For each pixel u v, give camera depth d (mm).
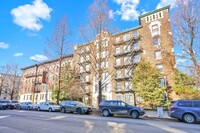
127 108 15062
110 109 15688
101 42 21578
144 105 25984
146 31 32531
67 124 9664
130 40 33375
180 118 12430
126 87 31984
